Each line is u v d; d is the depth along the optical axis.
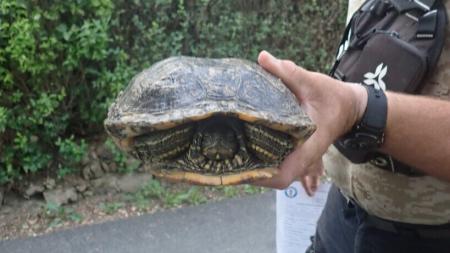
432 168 0.69
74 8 1.95
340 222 0.94
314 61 2.61
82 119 2.21
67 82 2.07
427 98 0.69
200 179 0.67
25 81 2.00
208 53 2.30
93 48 1.96
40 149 2.09
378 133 0.67
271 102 0.67
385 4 0.79
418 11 0.73
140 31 2.16
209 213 2.02
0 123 1.89
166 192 2.14
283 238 1.21
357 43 0.80
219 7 2.29
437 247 0.80
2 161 2.01
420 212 0.78
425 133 0.67
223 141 0.66
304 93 0.69
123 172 2.17
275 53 2.51
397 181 0.77
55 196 2.05
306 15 2.54
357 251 0.87
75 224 1.94
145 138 0.68
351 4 0.97
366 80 0.76
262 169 0.67
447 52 0.70
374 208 0.82
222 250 1.80
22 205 2.02
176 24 2.25
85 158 2.15
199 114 0.64
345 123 0.67
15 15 1.86
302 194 1.16
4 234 1.87
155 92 0.68
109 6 1.98
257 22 2.39
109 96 2.11
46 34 1.96
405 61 0.71
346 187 0.88
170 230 1.91
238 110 0.64
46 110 1.97
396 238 0.82
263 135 0.65
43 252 1.78
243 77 0.69
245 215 2.01
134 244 1.83
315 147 0.67
